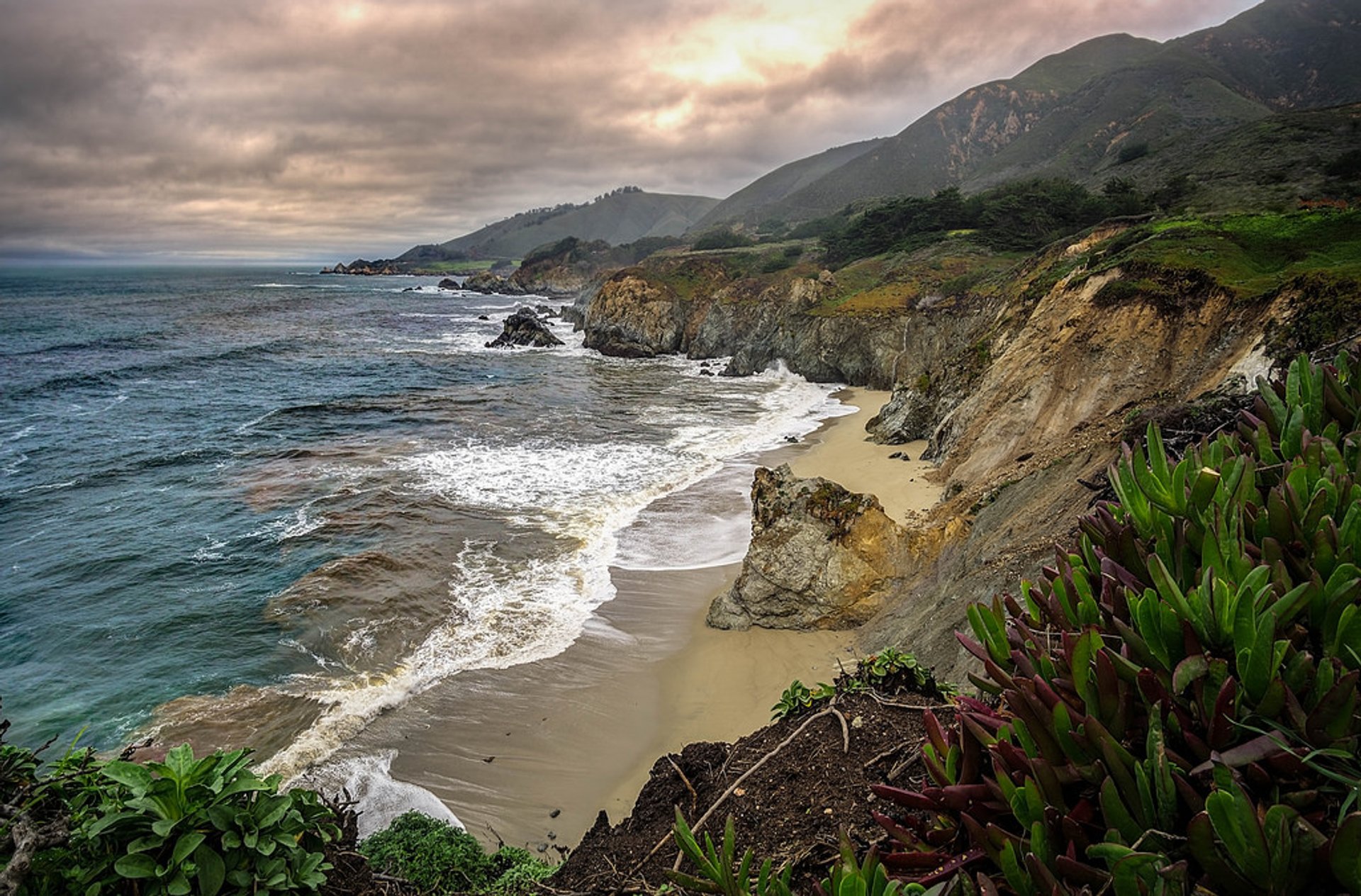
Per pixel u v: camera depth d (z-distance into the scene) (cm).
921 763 401
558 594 1527
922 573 1413
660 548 1762
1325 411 275
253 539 1842
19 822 299
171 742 1073
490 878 521
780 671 1242
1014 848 167
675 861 410
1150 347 1817
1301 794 144
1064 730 173
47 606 1502
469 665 1270
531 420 3353
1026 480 1432
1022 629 224
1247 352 1370
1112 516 246
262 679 1233
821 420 3428
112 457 2650
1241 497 209
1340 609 166
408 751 1055
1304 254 1898
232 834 317
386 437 2983
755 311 5859
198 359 5203
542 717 1129
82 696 1192
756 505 1491
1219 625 170
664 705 1159
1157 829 153
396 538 1831
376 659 1289
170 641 1356
